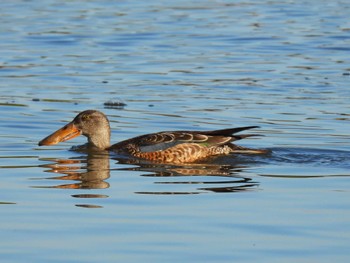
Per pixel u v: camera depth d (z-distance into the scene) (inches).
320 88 863.7
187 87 869.2
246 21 1258.0
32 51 1051.3
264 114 758.5
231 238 425.1
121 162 602.9
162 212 468.4
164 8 1382.9
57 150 640.4
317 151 630.5
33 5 1406.3
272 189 520.1
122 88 863.1
